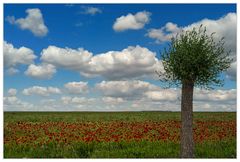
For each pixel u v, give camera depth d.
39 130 27.88
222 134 24.86
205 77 16.27
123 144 21.19
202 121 37.00
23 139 22.27
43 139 22.83
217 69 16.30
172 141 22.19
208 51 16.27
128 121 38.19
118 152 19.23
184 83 16.64
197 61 16.11
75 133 25.78
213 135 24.47
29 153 18.95
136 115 51.47
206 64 16.22
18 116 46.09
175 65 16.39
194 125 31.97
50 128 29.02
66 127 29.61
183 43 16.44
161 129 28.50
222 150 19.73
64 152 19.23
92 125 31.56
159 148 19.98
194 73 16.31
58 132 26.34
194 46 16.27
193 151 16.66
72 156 18.67
